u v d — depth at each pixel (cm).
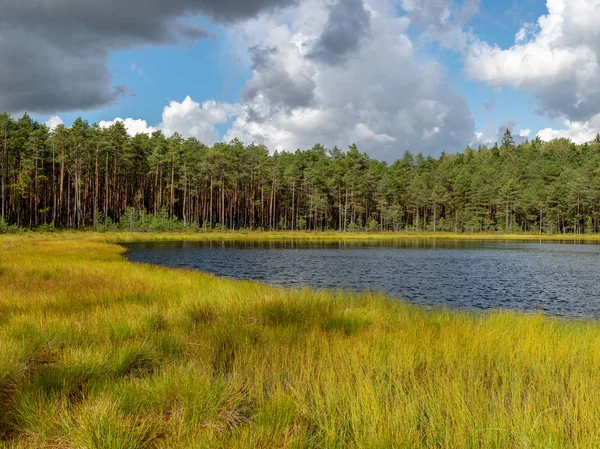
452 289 1794
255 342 624
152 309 825
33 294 998
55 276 1403
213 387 405
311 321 775
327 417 361
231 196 8375
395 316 905
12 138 6016
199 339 623
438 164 13612
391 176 10638
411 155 14238
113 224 5988
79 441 307
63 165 6150
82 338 589
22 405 352
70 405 374
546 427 329
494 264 2903
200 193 8181
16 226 5041
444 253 3934
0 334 591
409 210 10206
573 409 365
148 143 7831
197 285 1293
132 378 441
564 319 1220
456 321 815
